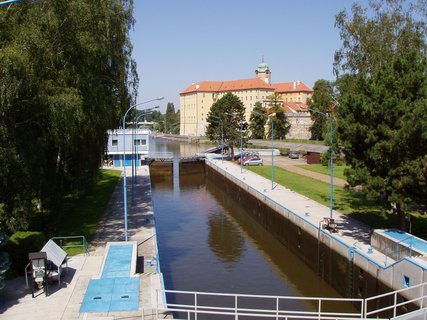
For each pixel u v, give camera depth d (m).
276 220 40.94
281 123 132.50
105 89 33.78
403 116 24.91
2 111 24.33
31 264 19.14
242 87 187.38
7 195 26.42
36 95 25.27
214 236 42.09
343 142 27.03
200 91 199.75
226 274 31.36
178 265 33.28
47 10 26.45
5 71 22.88
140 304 18.00
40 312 17.62
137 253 25.89
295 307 25.62
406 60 26.58
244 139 88.38
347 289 26.70
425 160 24.50
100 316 16.98
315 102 118.44
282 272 32.06
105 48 30.58
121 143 78.81
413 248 22.41
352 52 47.47
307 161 76.06
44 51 25.45
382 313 22.66
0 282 18.86
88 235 30.59
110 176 63.88
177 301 26.39
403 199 25.14
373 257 24.56
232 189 61.56
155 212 53.03
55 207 32.81
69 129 26.91
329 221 30.52
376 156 25.03
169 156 87.44
